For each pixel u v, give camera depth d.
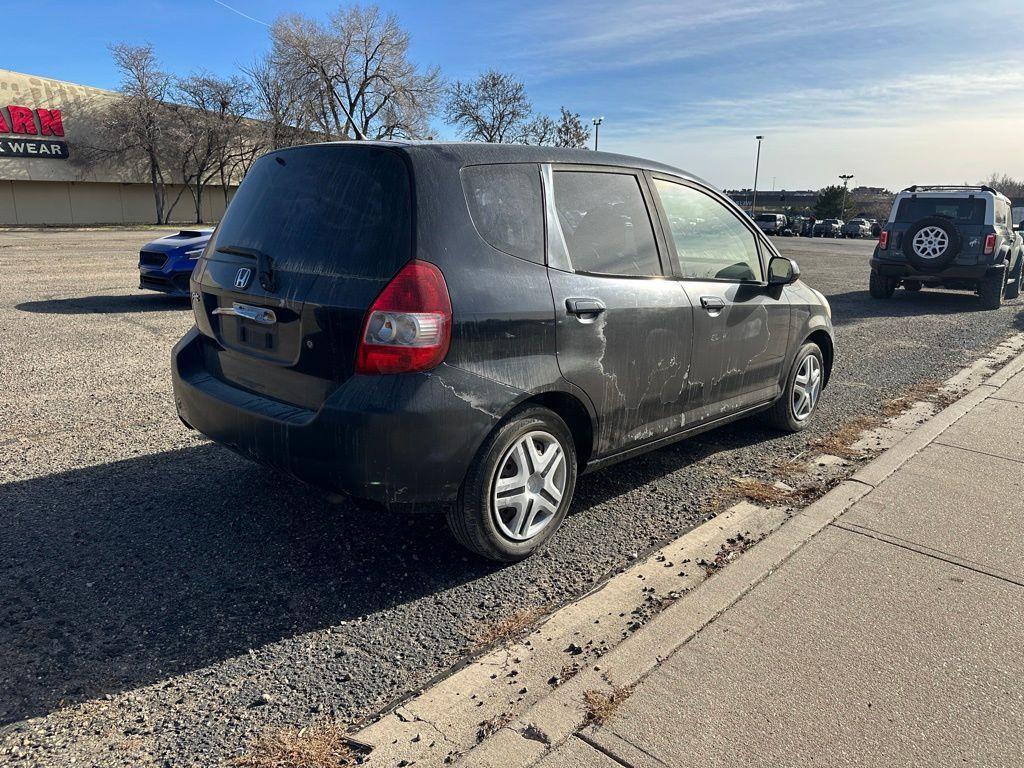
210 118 46.31
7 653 2.57
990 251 11.95
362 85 51.62
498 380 2.96
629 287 3.52
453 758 2.12
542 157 3.36
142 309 10.05
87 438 4.77
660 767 2.09
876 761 2.13
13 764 2.07
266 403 3.15
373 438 2.73
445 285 2.82
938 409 5.84
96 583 3.04
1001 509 3.88
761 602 2.95
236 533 3.50
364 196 2.95
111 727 2.24
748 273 4.48
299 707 2.34
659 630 2.75
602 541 3.54
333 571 3.18
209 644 2.66
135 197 49.50
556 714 2.29
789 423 5.12
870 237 60.56
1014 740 2.22
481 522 3.04
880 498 4.00
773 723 2.27
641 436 3.74
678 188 4.08
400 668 2.55
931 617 2.87
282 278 3.05
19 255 18.98
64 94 43.69
